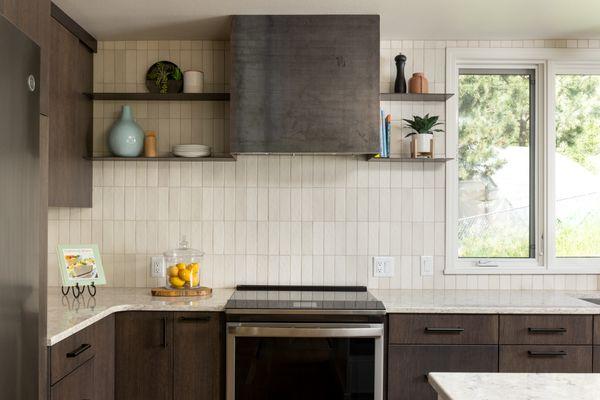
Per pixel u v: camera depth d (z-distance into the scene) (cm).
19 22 165
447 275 325
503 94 331
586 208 331
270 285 323
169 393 268
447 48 327
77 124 301
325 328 261
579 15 288
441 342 268
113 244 325
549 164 328
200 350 267
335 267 324
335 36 291
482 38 324
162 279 325
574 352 267
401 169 326
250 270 325
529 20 295
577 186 331
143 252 325
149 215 325
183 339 267
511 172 331
